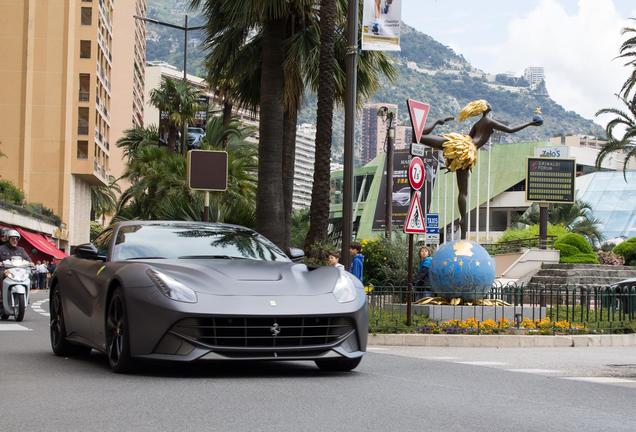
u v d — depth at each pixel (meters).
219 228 9.47
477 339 14.67
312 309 7.71
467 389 7.55
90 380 7.63
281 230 23.52
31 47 76.88
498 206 127.31
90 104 79.38
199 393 6.79
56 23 77.31
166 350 7.58
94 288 8.81
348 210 16.33
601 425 5.68
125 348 7.84
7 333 13.76
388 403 6.47
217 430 5.18
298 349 7.65
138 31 133.50
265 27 23.95
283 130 25.73
